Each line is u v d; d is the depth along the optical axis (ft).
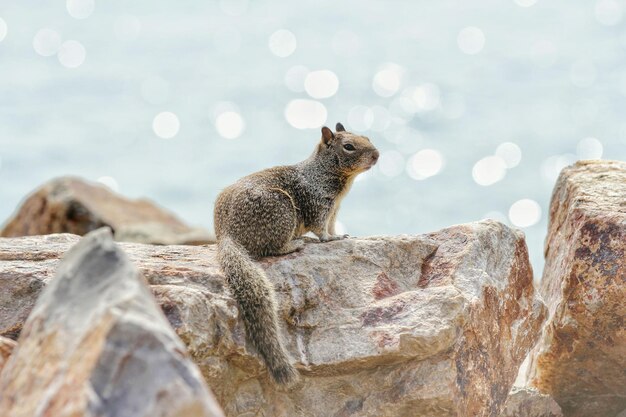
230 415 29.07
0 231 69.87
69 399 19.66
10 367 22.25
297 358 29.48
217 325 28.30
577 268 33.01
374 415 29.73
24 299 29.25
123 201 72.13
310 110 167.12
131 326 19.97
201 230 69.15
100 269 22.26
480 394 30.91
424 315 29.76
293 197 34.09
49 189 69.46
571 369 34.78
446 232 33.40
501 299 32.45
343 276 31.42
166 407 19.26
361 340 29.55
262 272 29.91
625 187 36.29
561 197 39.06
